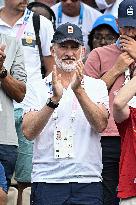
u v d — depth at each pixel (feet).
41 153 46.14
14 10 58.80
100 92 47.11
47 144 46.03
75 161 45.75
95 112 45.34
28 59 58.65
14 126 52.16
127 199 45.27
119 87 50.39
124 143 45.85
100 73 51.52
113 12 69.05
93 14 67.00
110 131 50.31
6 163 51.39
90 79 47.47
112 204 50.49
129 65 50.34
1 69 50.65
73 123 46.03
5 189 45.88
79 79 44.73
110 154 50.34
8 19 58.95
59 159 45.80
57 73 46.93
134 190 45.09
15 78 52.60
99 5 69.62
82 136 46.06
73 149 45.88
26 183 58.23
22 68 53.11
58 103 44.98
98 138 46.44
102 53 51.62
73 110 46.11
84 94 45.16
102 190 47.01
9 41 53.16
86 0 70.64
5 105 51.62
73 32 46.68
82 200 45.57
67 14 66.90
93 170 45.98
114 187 50.44
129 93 45.27
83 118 46.14
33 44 58.90
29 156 57.41
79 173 45.75
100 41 58.90
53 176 45.75
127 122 45.83
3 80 51.03
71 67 46.60
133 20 49.88
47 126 46.09
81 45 46.88
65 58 46.62
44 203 45.55
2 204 45.34
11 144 51.62
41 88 46.91
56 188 45.70
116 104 45.06
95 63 51.52
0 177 45.85
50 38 59.31
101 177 46.62
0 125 51.42
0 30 58.85
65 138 45.93
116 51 51.47
